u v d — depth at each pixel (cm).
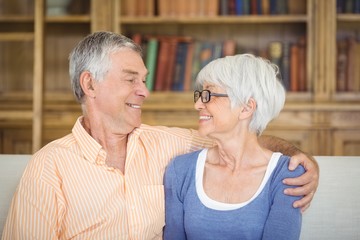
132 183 175
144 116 339
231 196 170
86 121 183
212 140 192
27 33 338
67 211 171
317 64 334
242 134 172
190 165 178
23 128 353
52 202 167
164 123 339
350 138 334
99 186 172
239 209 167
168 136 189
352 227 184
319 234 184
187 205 173
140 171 179
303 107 329
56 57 372
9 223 167
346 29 353
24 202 165
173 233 175
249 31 362
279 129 336
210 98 170
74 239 171
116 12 339
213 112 170
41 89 335
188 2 343
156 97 343
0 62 376
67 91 369
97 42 176
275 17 339
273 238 162
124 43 178
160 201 179
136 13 345
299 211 167
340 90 340
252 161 173
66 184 170
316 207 185
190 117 338
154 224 177
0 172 189
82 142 174
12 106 354
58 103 348
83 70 176
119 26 341
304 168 170
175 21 343
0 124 353
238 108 169
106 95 175
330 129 333
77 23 369
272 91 170
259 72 169
